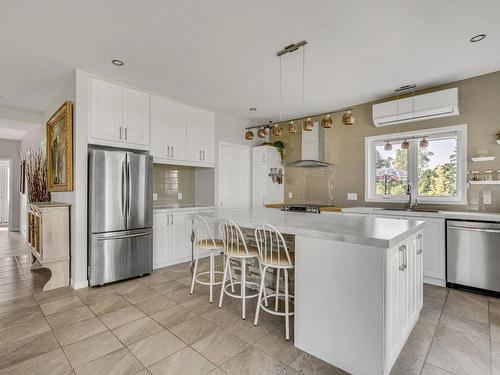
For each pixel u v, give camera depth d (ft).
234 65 10.34
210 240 10.12
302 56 9.64
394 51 9.27
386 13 7.23
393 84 12.20
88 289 10.59
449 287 10.69
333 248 6.03
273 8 7.05
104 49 9.17
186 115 14.84
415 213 11.51
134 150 13.16
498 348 6.57
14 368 5.92
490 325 7.69
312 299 6.39
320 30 8.04
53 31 8.08
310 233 6.32
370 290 5.49
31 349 6.62
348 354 5.79
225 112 16.75
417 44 8.80
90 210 10.77
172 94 13.53
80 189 10.75
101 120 11.35
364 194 14.89
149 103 13.10
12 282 11.46
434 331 7.36
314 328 6.35
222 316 8.31
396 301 5.98
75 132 10.67
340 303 5.92
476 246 10.05
